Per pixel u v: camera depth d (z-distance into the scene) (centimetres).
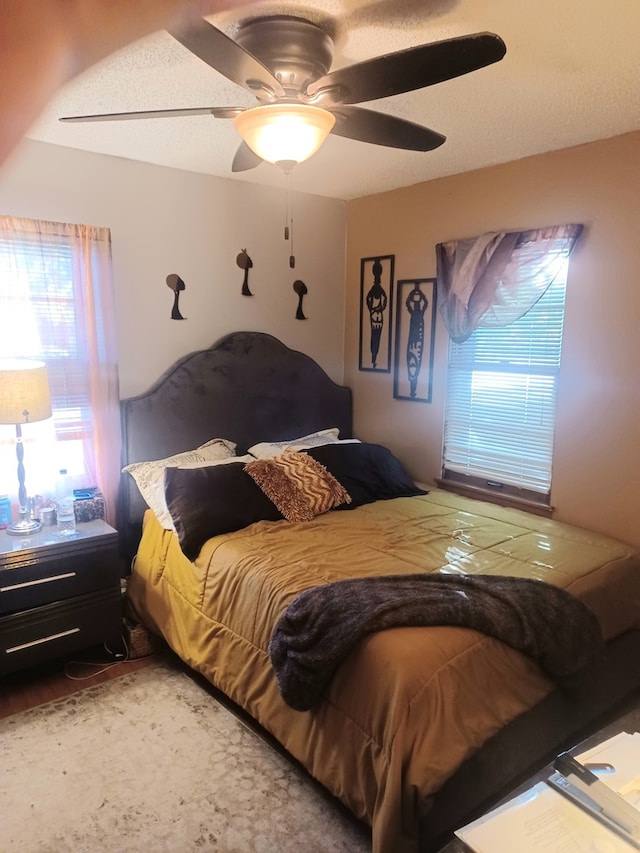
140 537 318
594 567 239
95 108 230
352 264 408
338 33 172
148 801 196
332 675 184
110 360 307
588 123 251
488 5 157
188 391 336
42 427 287
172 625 271
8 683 264
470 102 227
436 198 348
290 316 388
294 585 219
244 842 181
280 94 165
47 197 283
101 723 236
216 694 257
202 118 244
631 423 275
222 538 265
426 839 161
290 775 209
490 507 318
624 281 271
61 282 287
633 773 142
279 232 374
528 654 189
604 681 225
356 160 309
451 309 338
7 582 246
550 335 304
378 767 166
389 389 392
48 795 198
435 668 171
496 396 332
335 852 178
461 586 209
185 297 338
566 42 178
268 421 372
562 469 304
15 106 65
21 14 60
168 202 325
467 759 165
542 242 295
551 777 142
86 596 268
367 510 309
